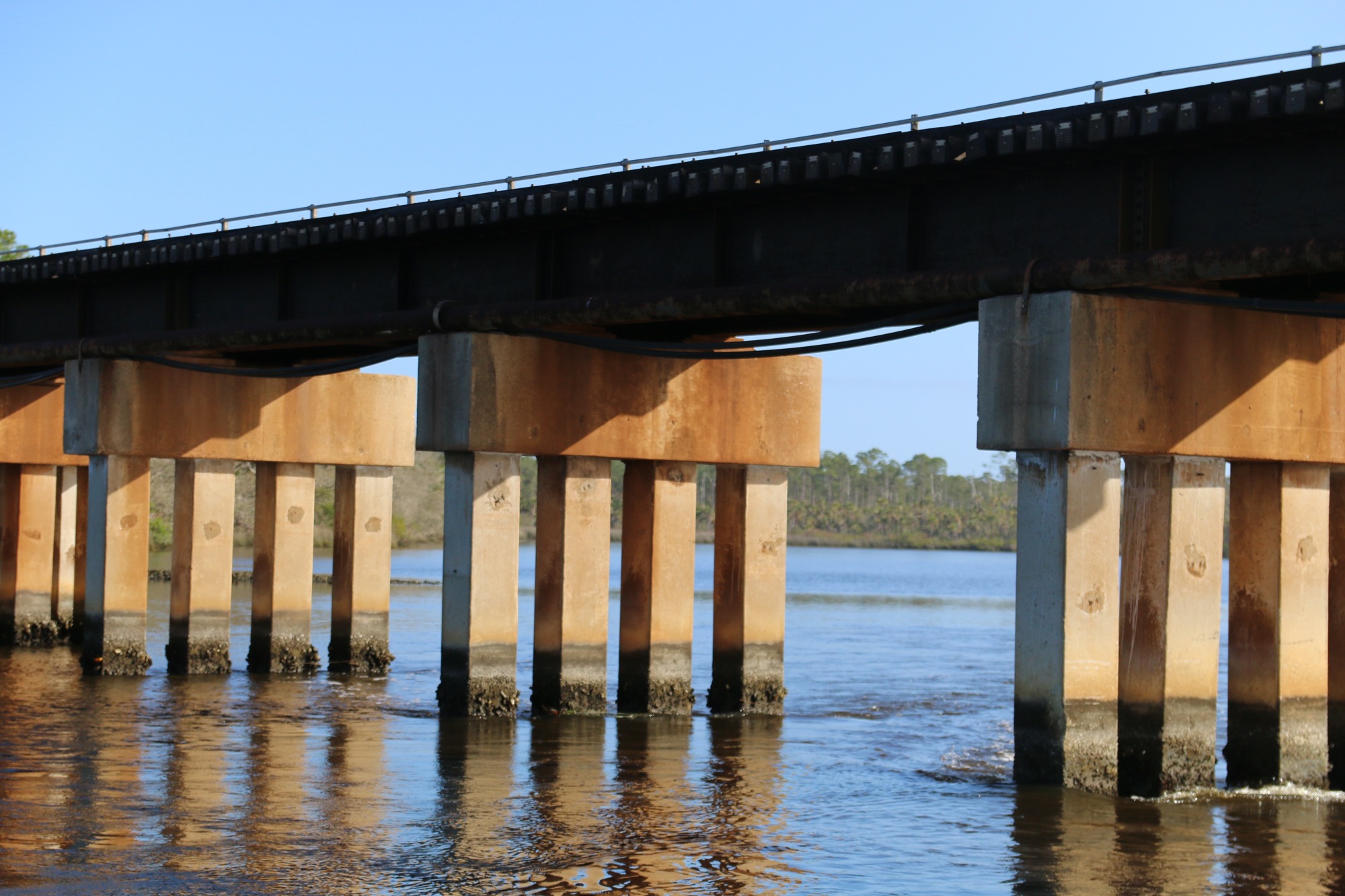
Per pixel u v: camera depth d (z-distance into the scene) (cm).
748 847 1714
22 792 1964
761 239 2295
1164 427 1977
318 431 3347
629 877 1570
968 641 5003
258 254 2892
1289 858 1712
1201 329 2014
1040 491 1942
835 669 3956
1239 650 2161
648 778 2139
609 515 2702
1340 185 1750
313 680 3259
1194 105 1755
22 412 3903
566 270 2548
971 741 2650
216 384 3247
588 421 2634
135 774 2102
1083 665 1934
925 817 1886
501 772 2156
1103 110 1828
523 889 1520
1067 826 1825
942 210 2095
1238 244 1769
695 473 2792
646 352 2391
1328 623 2217
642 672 2752
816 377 2872
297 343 2872
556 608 2669
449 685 2616
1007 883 1577
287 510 3384
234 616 4856
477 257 2658
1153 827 1841
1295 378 2106
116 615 3228
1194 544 2034
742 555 2811
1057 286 1922
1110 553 1950
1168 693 2014
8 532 4009
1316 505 2152
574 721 2633
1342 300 2166
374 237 2672
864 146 2059
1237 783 2147
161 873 1555
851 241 2189
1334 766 2216
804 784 2123
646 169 2303
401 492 14925
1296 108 1675
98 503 3209
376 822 1808
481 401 2514
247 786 2025
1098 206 1942
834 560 16350
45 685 3084
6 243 7750
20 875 1540
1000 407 1967
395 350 2889
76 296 3375
